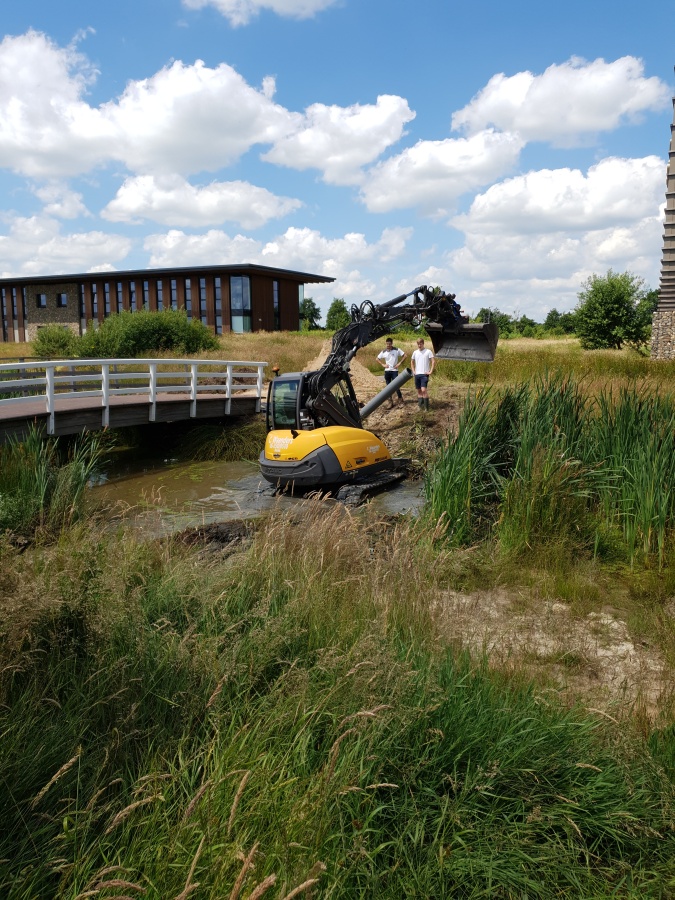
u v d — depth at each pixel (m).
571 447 8.09
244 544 6.02
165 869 2.25
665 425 7.85
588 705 3.66
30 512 7.84
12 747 2.54
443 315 12.76
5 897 2.13
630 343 35.69
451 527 7.41
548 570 6.46
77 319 52.97
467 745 3.01
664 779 3.04
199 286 47.84
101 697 2.99
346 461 10.23
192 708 3.13
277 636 3.73
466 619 4.96
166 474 12.62
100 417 13.03
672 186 21.86
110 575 3.96
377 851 2.47
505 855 2.61
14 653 3.03
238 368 23.86
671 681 4.26
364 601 4.56
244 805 2.51
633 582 6.21
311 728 3.01
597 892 2.53
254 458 14.04
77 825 2.32
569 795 2.90
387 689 3.19
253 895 1.79
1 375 19.97
